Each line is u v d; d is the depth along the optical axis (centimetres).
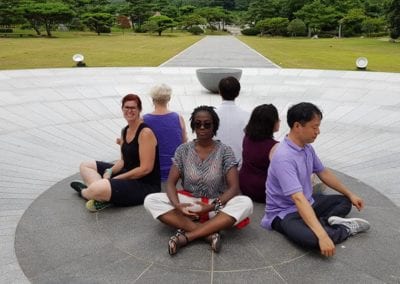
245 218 352
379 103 1024
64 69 1568
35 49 2839
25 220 395
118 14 7100
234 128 468
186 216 348
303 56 2669
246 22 7938
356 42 4350
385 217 405
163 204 347
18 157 600
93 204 405
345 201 373
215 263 321
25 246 350
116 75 1469
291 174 334
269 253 334
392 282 301
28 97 1055
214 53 2862
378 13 6406
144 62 2161
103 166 454
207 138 358
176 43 3959
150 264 321
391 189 487
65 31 5719
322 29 6319
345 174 533
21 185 494
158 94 467
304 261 325
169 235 364
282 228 351
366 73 1516
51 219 397
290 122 341
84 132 748
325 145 674
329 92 1177
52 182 505
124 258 330
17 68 1798
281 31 6431
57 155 614
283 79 1415
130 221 389
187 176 364
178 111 952
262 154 404
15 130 748
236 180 362
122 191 403
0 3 4441
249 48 3444
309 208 327
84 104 989
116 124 809
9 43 3378
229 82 479
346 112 929
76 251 341
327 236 317
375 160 598
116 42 3891
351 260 327
